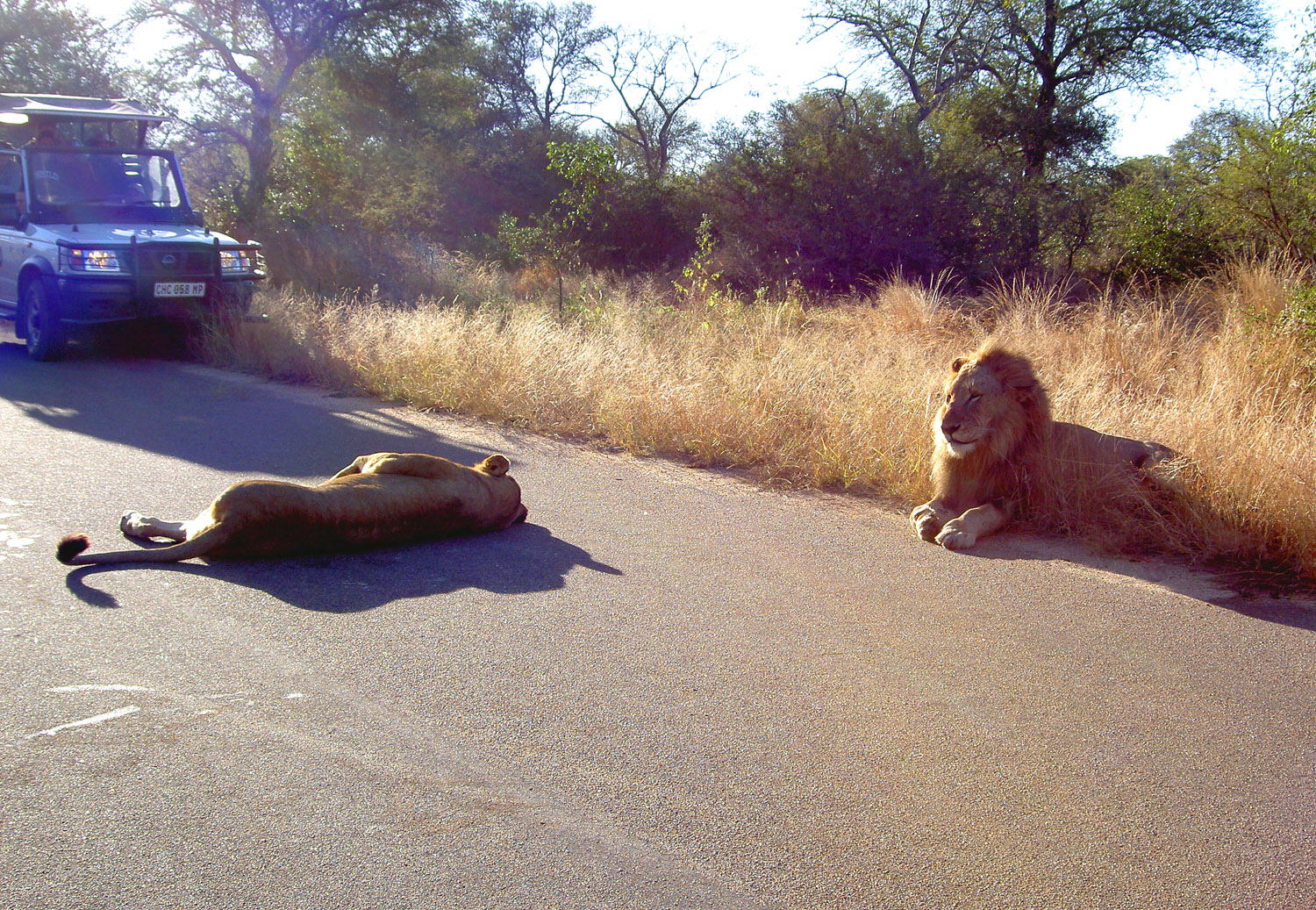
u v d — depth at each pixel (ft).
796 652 13.47
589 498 21.21
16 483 19.70
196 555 15.47
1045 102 73.26
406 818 9.37
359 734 10.85
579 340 33.76
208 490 19.85
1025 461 20.24
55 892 8.16
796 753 10.84
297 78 80.07
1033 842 9.41
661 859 8.93
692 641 13.73
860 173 61.93
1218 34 72.38
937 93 79.46
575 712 11.57
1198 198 49.85
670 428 25.88
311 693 11.73
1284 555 17.89
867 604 15.44
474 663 12.73
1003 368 20.10
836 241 61.21
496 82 139.74
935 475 20.74
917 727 11.50
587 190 56.80
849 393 27.48
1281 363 25.85
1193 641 14.34
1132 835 9.60
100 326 39.22
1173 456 20.58
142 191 40.88
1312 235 40.91
